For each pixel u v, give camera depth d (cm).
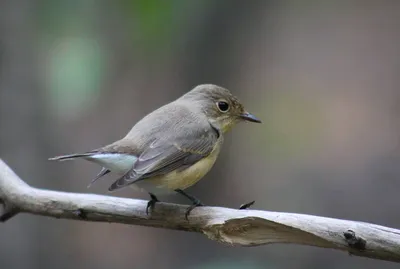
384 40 1941
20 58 1162
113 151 696
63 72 1383
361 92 1805
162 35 1305
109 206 668
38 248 1197
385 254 552
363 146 1652
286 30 1870
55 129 1289
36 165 1184
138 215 660
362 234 556
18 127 1154
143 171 683
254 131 1669
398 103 1761
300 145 1666
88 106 1486
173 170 720
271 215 593
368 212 1441
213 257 1399
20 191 688
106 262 1420
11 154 1151
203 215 636
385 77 1828
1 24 1146
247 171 1592
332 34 1961
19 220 1165
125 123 1574
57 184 1261
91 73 1405
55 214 679
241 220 604
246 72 1639
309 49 1900
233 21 1548
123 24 1393
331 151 1644
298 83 1805
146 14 1225
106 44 1423
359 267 1267
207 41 1482
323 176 1562
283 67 1809
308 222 576
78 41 1379
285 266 1266
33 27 1198
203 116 799
